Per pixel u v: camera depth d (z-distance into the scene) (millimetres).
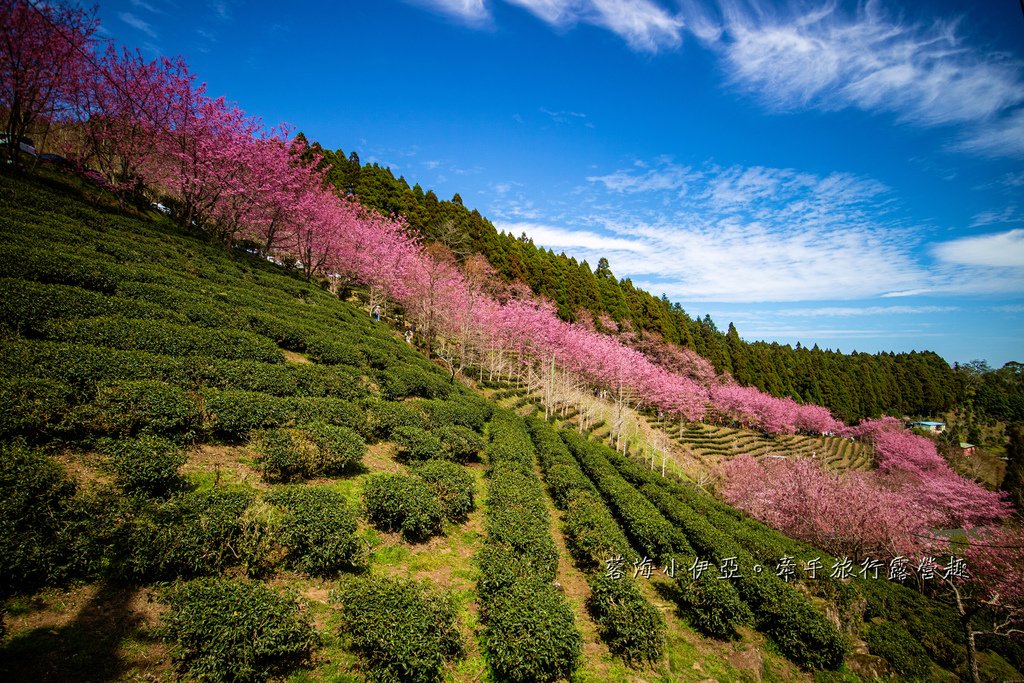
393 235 38969
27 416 8172
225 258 26312
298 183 31312
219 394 11695
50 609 6090
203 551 7152
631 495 17969
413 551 10328
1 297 11195
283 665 6379
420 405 18266
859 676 11094
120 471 8055
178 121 25750
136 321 13359
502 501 13148
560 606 8523
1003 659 15461
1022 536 19969
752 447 56219
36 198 18469
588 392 47094
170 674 5758
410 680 6590
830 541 21828
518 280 55344
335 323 24875
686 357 69312
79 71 22484
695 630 11172
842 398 83000
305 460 10820
